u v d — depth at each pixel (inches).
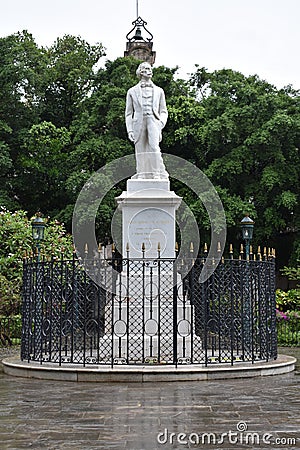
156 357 463.2
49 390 366.3
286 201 978.1
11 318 721.6
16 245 803.4
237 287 469.7
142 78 538.0
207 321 468.4
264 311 476.1
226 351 509.4
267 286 483.8
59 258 755.4
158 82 1139.9
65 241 813.2
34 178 1246.3
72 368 415.2
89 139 1073.5
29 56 1266.0
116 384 388.8
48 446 233.5
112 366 410.9
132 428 263.1
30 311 474.3
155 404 317.7
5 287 716.7
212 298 451.2
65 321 460.1
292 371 463.5
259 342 472.1
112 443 237.8
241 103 1039.0
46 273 475.2
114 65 1150.3
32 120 1278.3
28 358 466.0
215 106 1071.0
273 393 352.5
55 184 1250.0
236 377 414.3
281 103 1042.1
